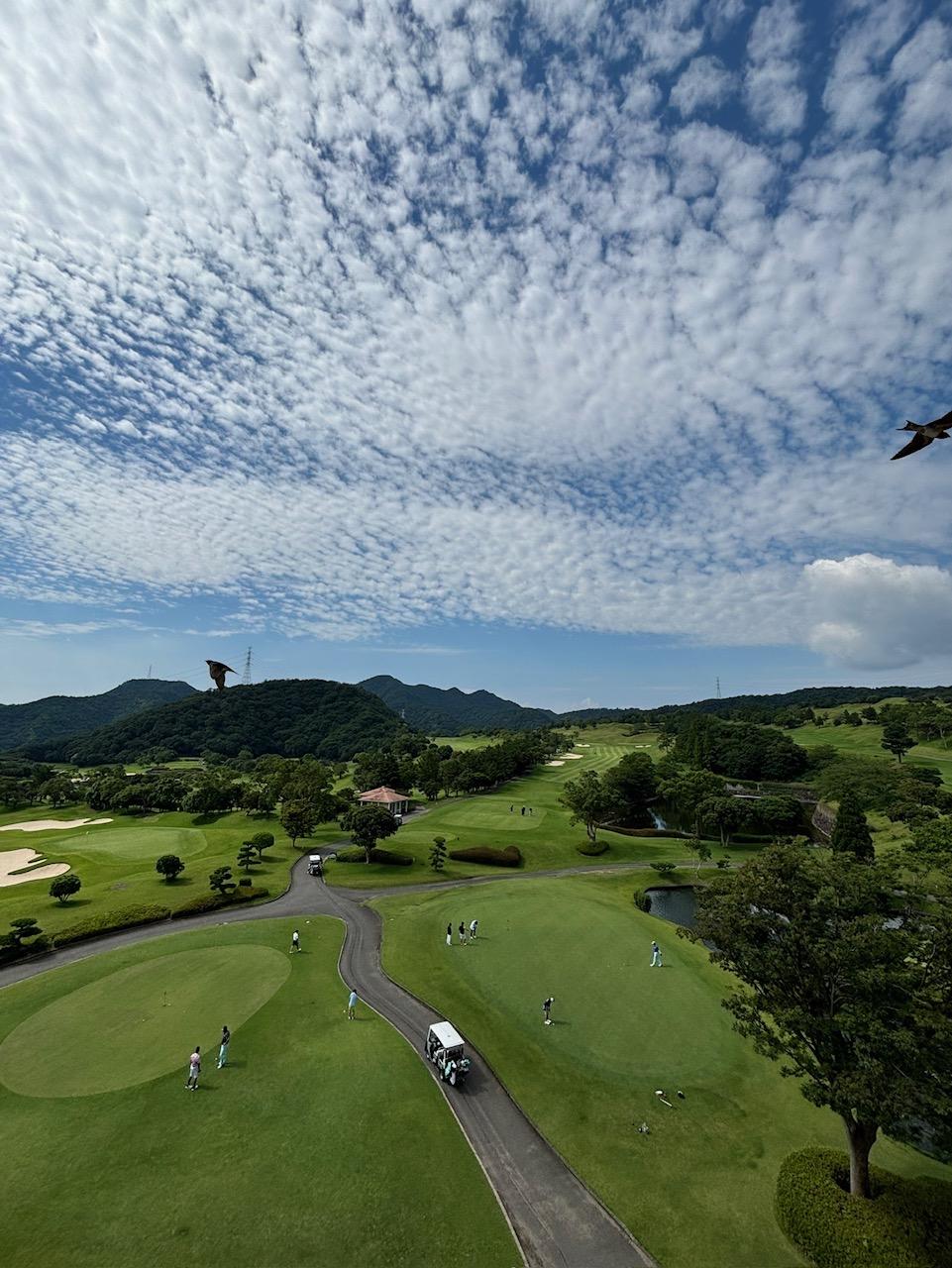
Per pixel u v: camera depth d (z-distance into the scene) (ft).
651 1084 94.68
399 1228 67.15
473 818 314.35
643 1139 82.64
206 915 170.40
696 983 129.90
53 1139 78.79
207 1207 68.74
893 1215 65.72
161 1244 64.03
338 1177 73.51
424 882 206.39
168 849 251.60
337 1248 64.39
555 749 607.37
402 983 126.21
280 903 181.57
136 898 182.39
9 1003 116.67
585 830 295.69
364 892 194.90
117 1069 94.38
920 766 358.64
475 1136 82.12
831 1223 65.51
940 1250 61.57
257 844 228.22
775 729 532.73
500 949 144.97
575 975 131.95
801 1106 90.94
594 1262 64.13
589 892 199.41
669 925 169.68
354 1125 82.17
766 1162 79.36
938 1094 57.21
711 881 81.51
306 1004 115.44
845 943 64.03
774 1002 72.43
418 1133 81.46
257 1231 65.87
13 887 201.46
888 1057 59.98
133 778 431.02
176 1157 75.92
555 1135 82.89
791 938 68.44
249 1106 85.71
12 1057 98.17
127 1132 80.07
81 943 147.95
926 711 478.59
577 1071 97.55
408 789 396.98
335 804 292.81
